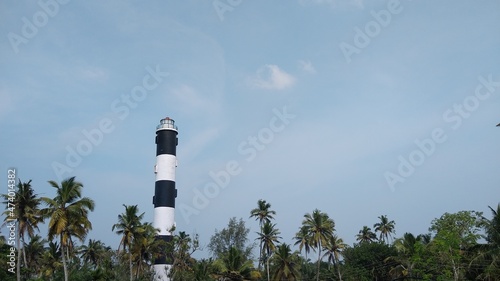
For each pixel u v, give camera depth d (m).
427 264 66.00
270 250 86.50
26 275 76.19
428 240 87.75
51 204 53.91
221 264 74.50
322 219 85.94
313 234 85.88
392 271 82.00
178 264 84.44
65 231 54.75
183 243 85.56
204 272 79.69
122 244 73.31
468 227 72.56
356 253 97.94
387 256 93.81
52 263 82.12
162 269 85.44
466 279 60.88
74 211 54.22
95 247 98.12
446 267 61.84
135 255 78.50
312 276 103.44
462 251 62.53
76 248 89.50
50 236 53.88
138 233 74.69
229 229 102.81
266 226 87.00
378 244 98.06
